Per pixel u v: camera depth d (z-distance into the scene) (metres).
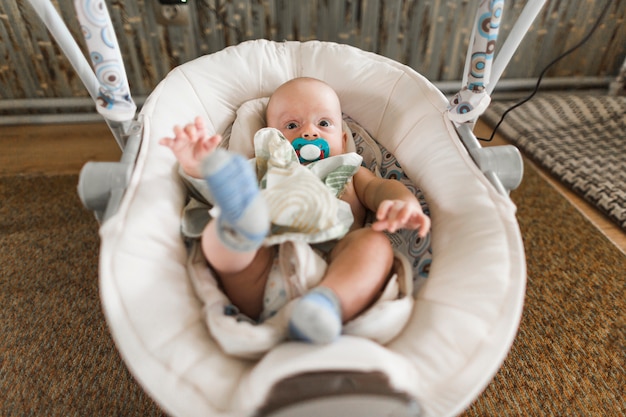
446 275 0.75
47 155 1.75
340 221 0.86
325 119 1.08
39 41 1.71
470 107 0.88
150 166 0.85
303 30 1.78
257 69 1.19
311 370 0.57
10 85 1.82
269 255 0.78
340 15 1.75
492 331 0.67
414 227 0.78
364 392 0.57
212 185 0.53
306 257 0.75
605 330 1.13
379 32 1.80
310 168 0.96
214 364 0.64
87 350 1.08
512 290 0.70
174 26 1.71
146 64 1.80
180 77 1.10
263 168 0.96
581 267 1.29
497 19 0.77
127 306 0.66
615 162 1.66
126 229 0.73
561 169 1.65
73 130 1.89
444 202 0.88
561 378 1.03
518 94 2.09
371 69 1.18
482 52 0.81
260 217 0.58
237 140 1.10
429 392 0.62
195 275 0.77
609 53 1.98
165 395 0.60
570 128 1.87
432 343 0.66
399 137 1.08
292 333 0.63
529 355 1.07
